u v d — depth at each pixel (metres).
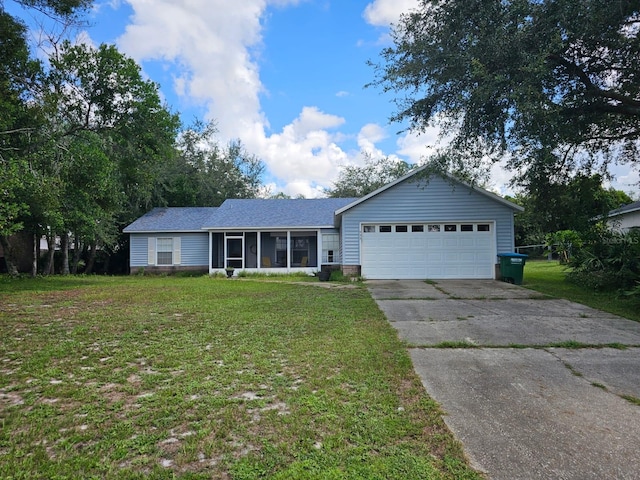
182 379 4.02
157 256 20.50
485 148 9.91
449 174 13.50
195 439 2.78
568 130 9.11
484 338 5.63
